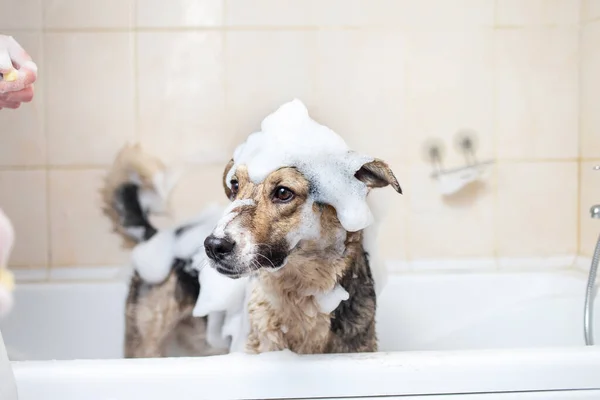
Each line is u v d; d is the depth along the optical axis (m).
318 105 1.72
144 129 1.71
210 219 1.49
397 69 1.72
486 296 1.64
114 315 1.63
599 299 1.42
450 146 1.74
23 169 1.70
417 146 1.74
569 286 1.61
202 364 0.88
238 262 0.83
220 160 1.72
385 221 1.73
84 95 1.69
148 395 0.85
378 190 1.17
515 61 1.74
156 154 1.71
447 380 0.88
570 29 1.73
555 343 1.52
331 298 0.98
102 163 1.71
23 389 0.84
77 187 1.71
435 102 1.73
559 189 1.76
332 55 1.71
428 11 1.72
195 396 0.86
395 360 0.89
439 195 1.74
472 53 1.73
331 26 1.70
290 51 1.71
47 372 0.85
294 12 1.69
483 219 1.76
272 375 0.87
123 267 1.71
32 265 1.71
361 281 1.02
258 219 0.87
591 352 0.91
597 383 0.89
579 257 1.74
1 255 0.43
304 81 1.71
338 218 0.94
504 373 0.88
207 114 1.71
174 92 1.71
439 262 1.74
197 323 1.37
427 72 1.73
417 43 1.72
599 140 1.65
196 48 1.70
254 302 1.00
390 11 1.71
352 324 1.01
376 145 1.73
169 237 1.45
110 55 1.69
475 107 1.74
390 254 1.74
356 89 1.72
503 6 1.73
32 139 1.69
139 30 1.69
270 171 0.90
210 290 1.16
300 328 0.98
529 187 1.76
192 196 1.72
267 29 1.70
